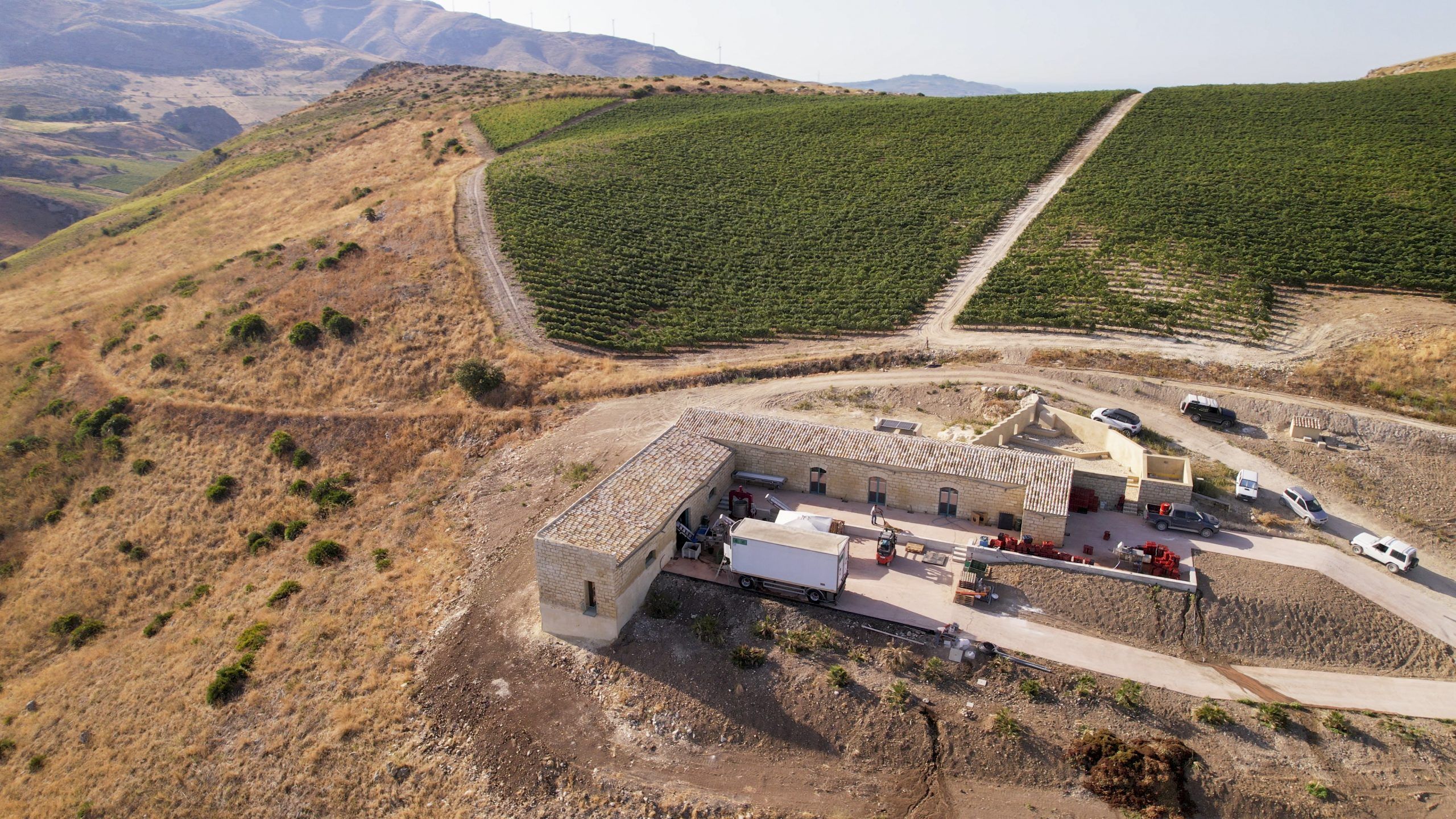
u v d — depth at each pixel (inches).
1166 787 965.8
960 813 979.3
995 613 1242.6
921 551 1401.3
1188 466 1553.9
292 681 1290.6
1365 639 1193.4
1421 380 1936.5
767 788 1031.6
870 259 2994.6
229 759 1176.2
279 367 2475.4
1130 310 2421.3
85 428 2337.6
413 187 3865.7
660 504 1358.3
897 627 1218.0
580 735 1127.0
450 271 2893.7
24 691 1499.8
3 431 2453.2
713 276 2940.5
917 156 3937.0
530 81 6294.3
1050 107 4446.4
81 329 2957.7
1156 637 1195.3
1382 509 1549.0
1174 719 1061.1
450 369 2365.9
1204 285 2544.3
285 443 2123.5
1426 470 1648.6
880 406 2054.6
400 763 1123.3
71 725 1355.8
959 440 1812.3
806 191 3644.2
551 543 1227.9
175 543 1895.9
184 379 2490.2
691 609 1288.1
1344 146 3454.7
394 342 2511.1
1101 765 988.6
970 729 1058.7
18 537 2084.2
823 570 1224.8
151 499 2068.2
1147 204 3152.1
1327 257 2608.3
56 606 1775.3
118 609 1723.7
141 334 2790.4
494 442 2020.2
